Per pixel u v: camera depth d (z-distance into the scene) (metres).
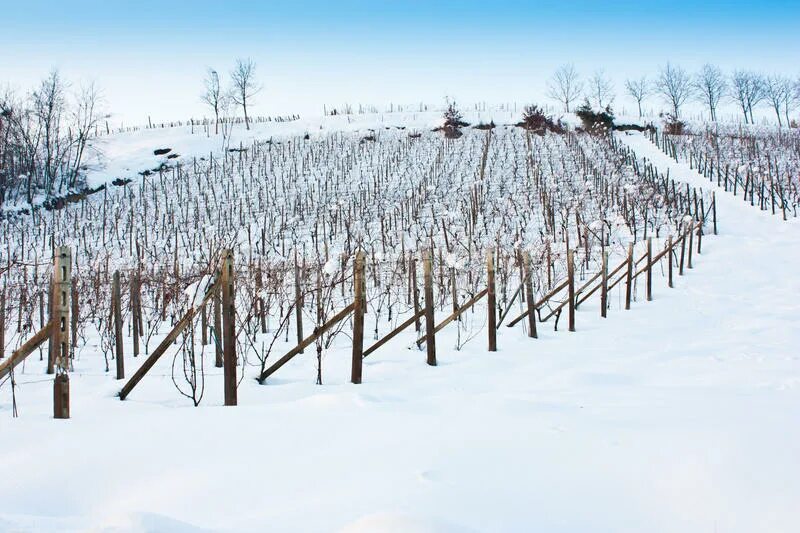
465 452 3.49
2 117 35.84
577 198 24.33
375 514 2.41
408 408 4.65
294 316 12.36
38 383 6.91
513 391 5.83
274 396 5.87
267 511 2.78
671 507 2.71
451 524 2.37
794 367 6.89
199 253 22.80
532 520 2.61
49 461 3.45
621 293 13.68
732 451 3.20
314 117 55.78
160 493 3.05
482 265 14.88
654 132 44.25
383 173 35.72
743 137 42.12
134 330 9.16
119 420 4.27
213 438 3.87
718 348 8.37
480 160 38.16
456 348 8.71
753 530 2.48
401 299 13.98
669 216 20.36
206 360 8.28
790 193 24.11
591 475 3.08
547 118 47.62
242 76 50.97
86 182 35.97
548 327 10.46
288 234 25.38
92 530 2.24
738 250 17.05
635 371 7.07
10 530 2.41
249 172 38.16
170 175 38.56
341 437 3.88
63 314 4.71
